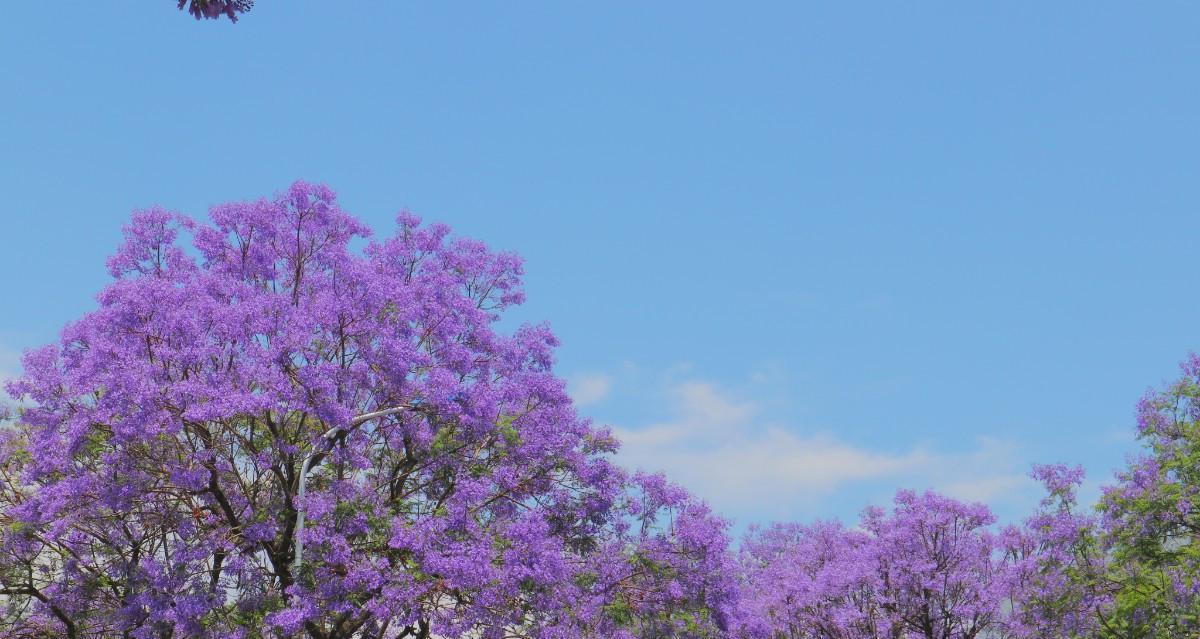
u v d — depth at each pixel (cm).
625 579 2147
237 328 1847
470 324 2261
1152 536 2281
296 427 2055
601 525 2220
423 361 1956
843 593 2891
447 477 2116
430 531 1800
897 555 2848
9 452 2088
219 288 1978
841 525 3488
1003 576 2689
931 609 2822
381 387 1977
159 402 1731
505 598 1842
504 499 2122
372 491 1945
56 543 2066
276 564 1905
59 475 1922
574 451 2211
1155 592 2209
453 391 1977
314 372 1814
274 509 1917
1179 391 2433
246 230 2148
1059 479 2397
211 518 1862
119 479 1833
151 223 2091
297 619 1738
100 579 2022
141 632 1853
